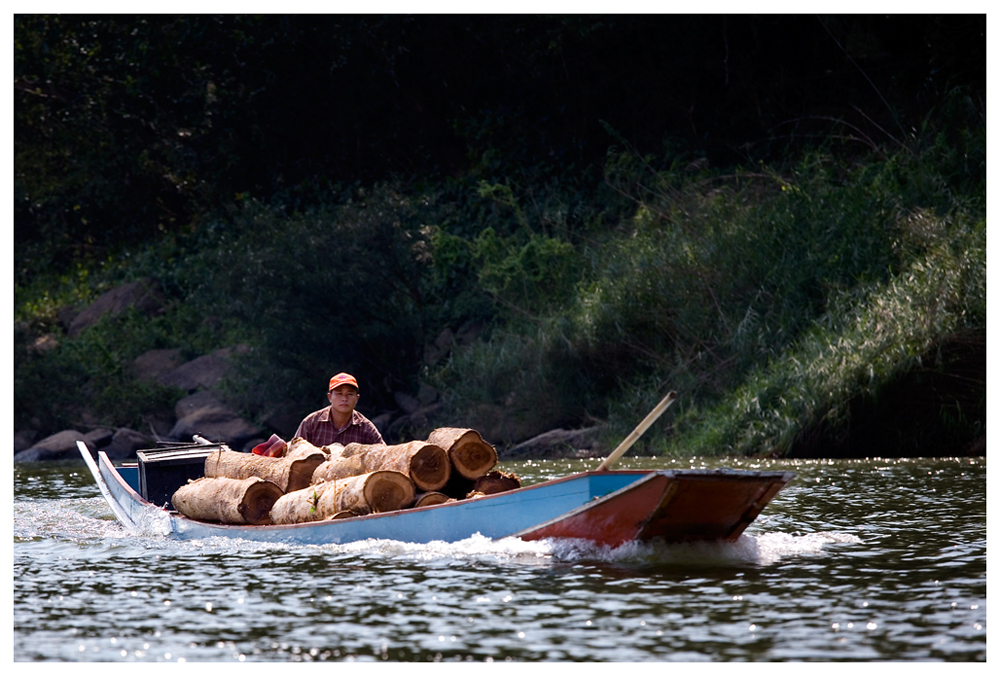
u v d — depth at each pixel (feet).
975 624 63.10
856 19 279.69
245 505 100.48
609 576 76.33
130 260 357.00
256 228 264.72
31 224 386.52
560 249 259.60
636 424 209.15
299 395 254.68
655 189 278.67
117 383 265.95
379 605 68.80
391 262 260.62
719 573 77.66
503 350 232.53
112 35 332.19
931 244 199.11
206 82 341.62
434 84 329.11
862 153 264.31
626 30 301.02
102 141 359.05
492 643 59.98
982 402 181.88
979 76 265.95
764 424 188.55
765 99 296.30
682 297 220.23
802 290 211.20
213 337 297.94
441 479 94.27
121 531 109.81
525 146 310.86
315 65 328.90
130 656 58.80
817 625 63.00
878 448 184.96
